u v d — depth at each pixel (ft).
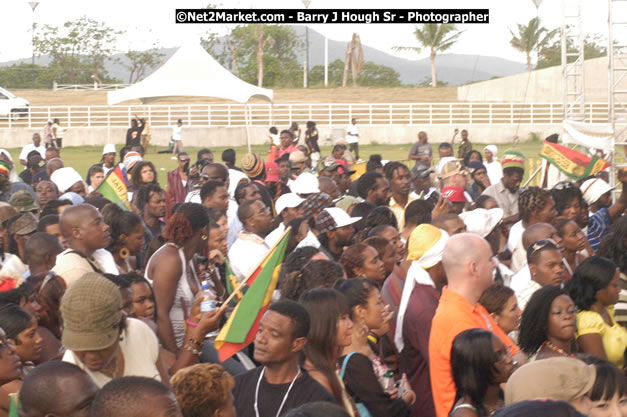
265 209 23.58
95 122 145.69
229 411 11.28
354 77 211.41
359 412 13.98
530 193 23.91
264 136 142.10
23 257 22.40
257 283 15.57
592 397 12.00
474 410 13.14
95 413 9.45
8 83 250.78
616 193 42.55
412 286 16.03
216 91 76.54
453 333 14.12
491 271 14.92
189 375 11.09
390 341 16.84
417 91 187.52
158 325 17.19
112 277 15.62
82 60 260.01
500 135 142.82
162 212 26.81
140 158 38.93
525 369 11.02
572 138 42.91
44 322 15.39
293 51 265.95
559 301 15.58
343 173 38.37
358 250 17.83
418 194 37.29
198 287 18.25
